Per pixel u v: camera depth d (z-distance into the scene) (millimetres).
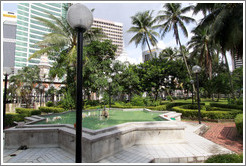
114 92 13828
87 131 3775
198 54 19953
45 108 12281
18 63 54625
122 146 4035
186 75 16375
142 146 4301
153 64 17312
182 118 10023
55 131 4469
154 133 4504
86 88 14133
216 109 10898
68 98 11930
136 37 18328
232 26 8656
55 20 12562
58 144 4434
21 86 15078
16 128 4672
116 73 14633
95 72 13289
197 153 3795
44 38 11703
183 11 15062
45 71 20203
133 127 4414
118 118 6957
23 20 57094
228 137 5602
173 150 3992
